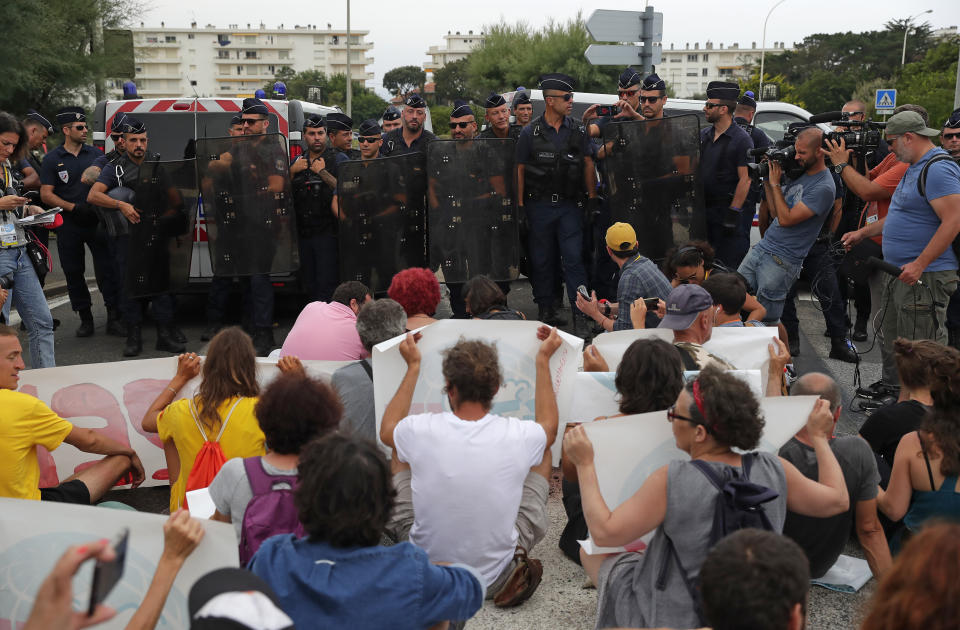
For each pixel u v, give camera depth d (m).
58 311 9.39
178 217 7.16
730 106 6.84
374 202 6.96
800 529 3.12
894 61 94.81
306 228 7.42
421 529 3.05
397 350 3.53
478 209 6.92
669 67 172.88
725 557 1.68
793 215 5.76
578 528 3.53
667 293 5.13
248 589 1.47
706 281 4.57
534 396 3.59
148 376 4.20
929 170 5.07
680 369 3.18
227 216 6.99
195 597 1.47
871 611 1.56
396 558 2.12
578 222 7.36
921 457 3.14
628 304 5.15
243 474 2.73
